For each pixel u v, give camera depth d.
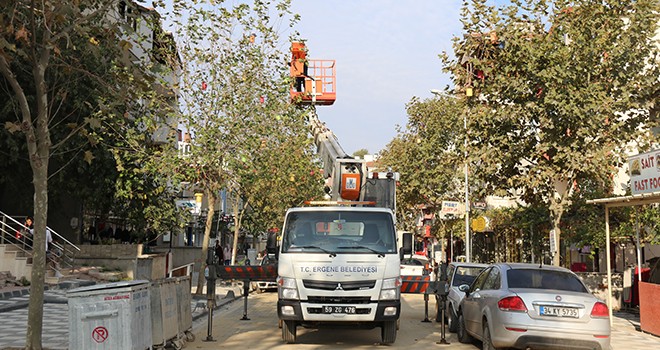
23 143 24.69
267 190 37.91
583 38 17.92
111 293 9.44
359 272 12.45
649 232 22.94
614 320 19.66
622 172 28.03
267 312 20.28
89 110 22.83
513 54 18.83
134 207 26.80
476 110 19.27
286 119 21.80
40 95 10.39
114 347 9.37
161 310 11.12
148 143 23.17
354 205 14.99
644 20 18.22
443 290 13.75
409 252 13.11
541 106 18.36
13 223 26.45
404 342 13.70
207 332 14.91
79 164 24.64
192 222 39.16
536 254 29.53
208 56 21.45
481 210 38.00
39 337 10.07
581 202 24.14
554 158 18.14
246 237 67.62
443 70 19.97
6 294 19.12
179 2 20.94
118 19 11.77
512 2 19.03
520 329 10.54
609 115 18.23
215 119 21.56
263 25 21.59
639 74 19.28
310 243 12.87
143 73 12.22
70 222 30.05
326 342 13.53
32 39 10.34
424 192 40.25
